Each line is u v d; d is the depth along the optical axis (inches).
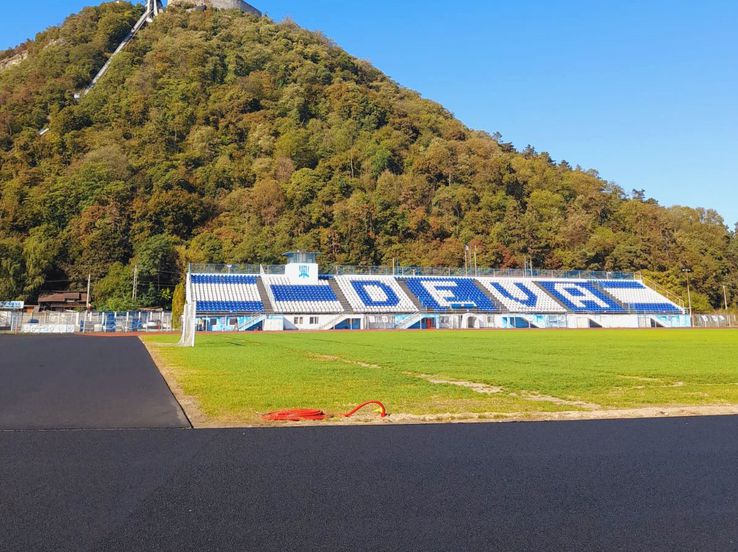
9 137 4736.7
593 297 3245.6
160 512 225.3
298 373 768.3
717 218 5570.9
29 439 360.8
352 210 4072.3
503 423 414.9
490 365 891.4
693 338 1843.0
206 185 4306.1
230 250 3622.0
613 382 671.8
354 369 825.5
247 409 472.4
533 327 2960.1
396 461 304.2
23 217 3678.6
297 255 2989.7
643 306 3225.9
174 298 2854.3
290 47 6589.6
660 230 4808.1
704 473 282.7
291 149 4808.1
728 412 463.8
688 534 205.6
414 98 6830.7
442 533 204.7
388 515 222.4
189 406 492.7
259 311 2620.6
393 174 4744.1
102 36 6274.6
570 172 5826.8
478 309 2942.9
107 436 370.3
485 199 4650.6
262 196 4094.5
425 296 3014.3
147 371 809.5
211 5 7194.9
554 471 285.6
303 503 236.1
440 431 384.8
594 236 4552.2
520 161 5590.6
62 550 189.8
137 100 4977.9
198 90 5260.8
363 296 2925.7
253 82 5575.8
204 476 275.0
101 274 3452.3
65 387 631.2
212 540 197.6
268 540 197.5
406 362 948.0
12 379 714.8
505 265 4190.5
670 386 639.8
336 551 188.4
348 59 6934.1
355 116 5502.0
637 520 219.0
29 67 5930.1
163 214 3831.2
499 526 211.9
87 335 2237.9
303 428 395.9
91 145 4451.3
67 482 265.9
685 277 4271.7
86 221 3602.4
